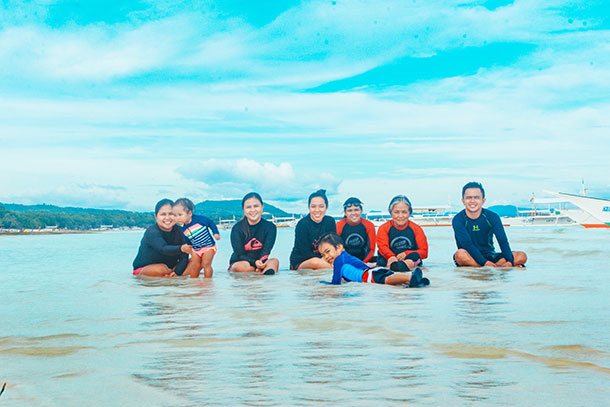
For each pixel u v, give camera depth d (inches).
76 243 1288.1
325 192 326.6
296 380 71.6
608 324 111.7
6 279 276.2
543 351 86.3
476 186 315.0
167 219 285.4
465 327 110.0
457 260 312.8
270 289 202.4
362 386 67.9
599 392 63.5
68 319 134.6
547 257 387.2
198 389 68.2
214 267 360.8
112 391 68.2
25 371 80.5
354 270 226.5
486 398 61.5
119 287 221.0
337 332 107.8
